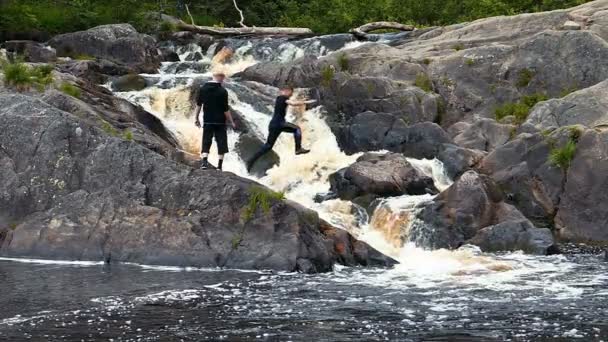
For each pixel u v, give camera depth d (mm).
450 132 47875
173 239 32656
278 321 23875
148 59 58625
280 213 32531
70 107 38812
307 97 50250
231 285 28656
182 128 46281
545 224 39781
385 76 51844
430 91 50906
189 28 67750
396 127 46969
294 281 29406
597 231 38562
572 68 49656
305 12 79188
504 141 45625
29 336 22391
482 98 50469
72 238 33594
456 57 52219
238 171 44500
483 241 36062
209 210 33000
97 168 34875
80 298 26688
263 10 81250
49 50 54188
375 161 42438
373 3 73438
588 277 30172
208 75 54156
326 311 25000
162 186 33969
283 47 61469
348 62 53000
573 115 44125
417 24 70750
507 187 41062
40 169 35406
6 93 38500
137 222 33312
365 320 23984
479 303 26031
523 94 50219
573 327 23203
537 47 50875
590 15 53344
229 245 32219
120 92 49219
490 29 55812
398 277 30266
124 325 23453
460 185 37844
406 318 24188
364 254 33062
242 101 49250
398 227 37562
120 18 66625
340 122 49438
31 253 33656
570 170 40000
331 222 37594
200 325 23422
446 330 22938
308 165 44781
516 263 32969
